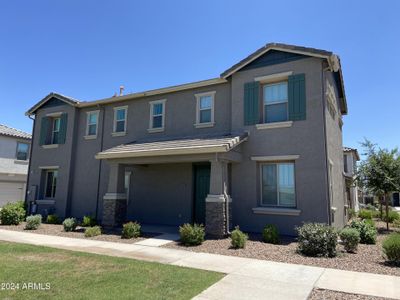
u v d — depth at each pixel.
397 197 45.09
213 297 5.00
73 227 12.77
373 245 9.95
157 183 14.91
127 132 16.42
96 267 6.71
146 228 13.22
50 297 4.81
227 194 11.52
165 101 15.49
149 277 6.00
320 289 5.49
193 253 8.51
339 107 16.89
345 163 27.03
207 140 12.01
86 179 17.28
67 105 18.59
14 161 25.81
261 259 7.84
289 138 11.67
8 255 7.79
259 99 12.57
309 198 10.98
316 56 11.38
